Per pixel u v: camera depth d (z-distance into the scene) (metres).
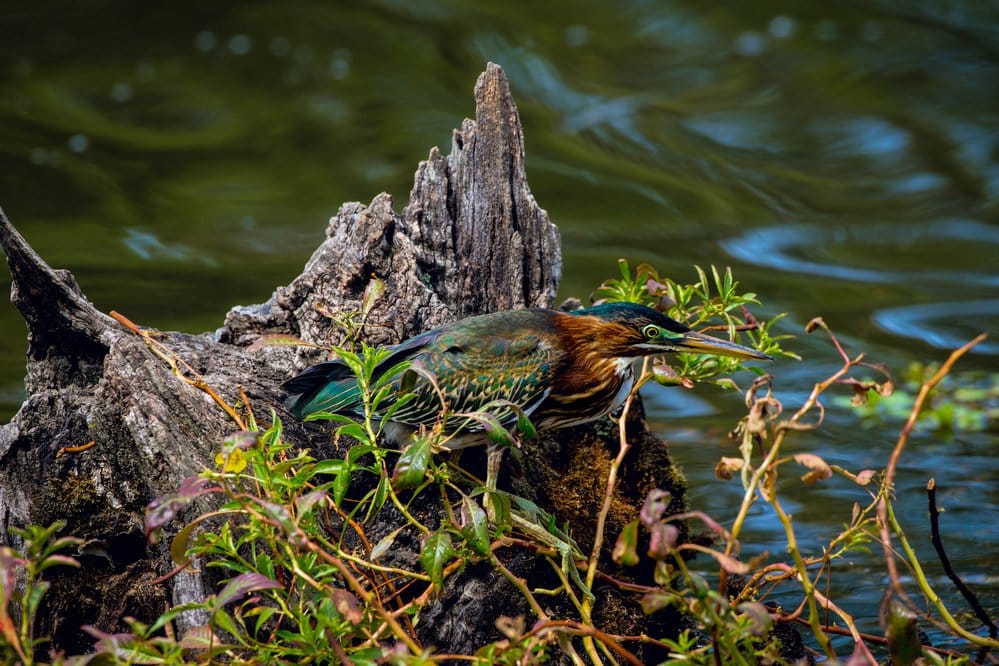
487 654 6.86
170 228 21.50
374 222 10.29
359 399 9.32
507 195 10.73
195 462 8.64
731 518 13.26
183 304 18.88
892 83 26.25
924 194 22.97
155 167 23.28
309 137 24.34
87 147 23.73
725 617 7.28
